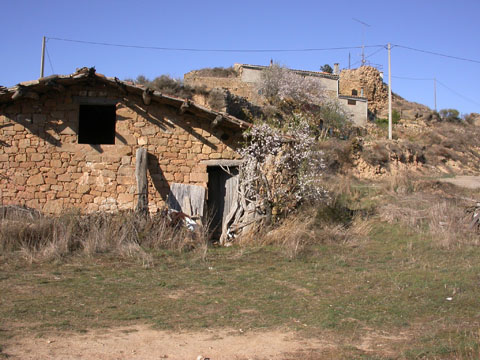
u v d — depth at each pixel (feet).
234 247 40.24
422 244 43.09
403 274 32.35
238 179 44.70
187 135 46.39
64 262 32.89
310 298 26.30
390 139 121.08
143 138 45.68
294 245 39.27
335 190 64.80
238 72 144.25
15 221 37.27
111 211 44.60
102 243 35.81
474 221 47.98
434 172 111.04
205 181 46.16
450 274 32.37
